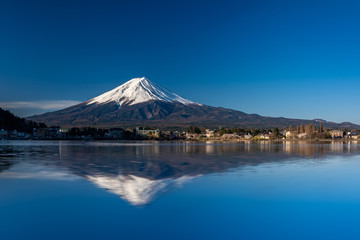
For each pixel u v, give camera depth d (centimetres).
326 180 3609
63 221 1997
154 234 1814
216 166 5131
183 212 2209
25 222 1972
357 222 2038
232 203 2450
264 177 3791
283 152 9938
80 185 3131
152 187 3048
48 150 10344
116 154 8356
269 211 2255
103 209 2250
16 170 4375
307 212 2241
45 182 3319
